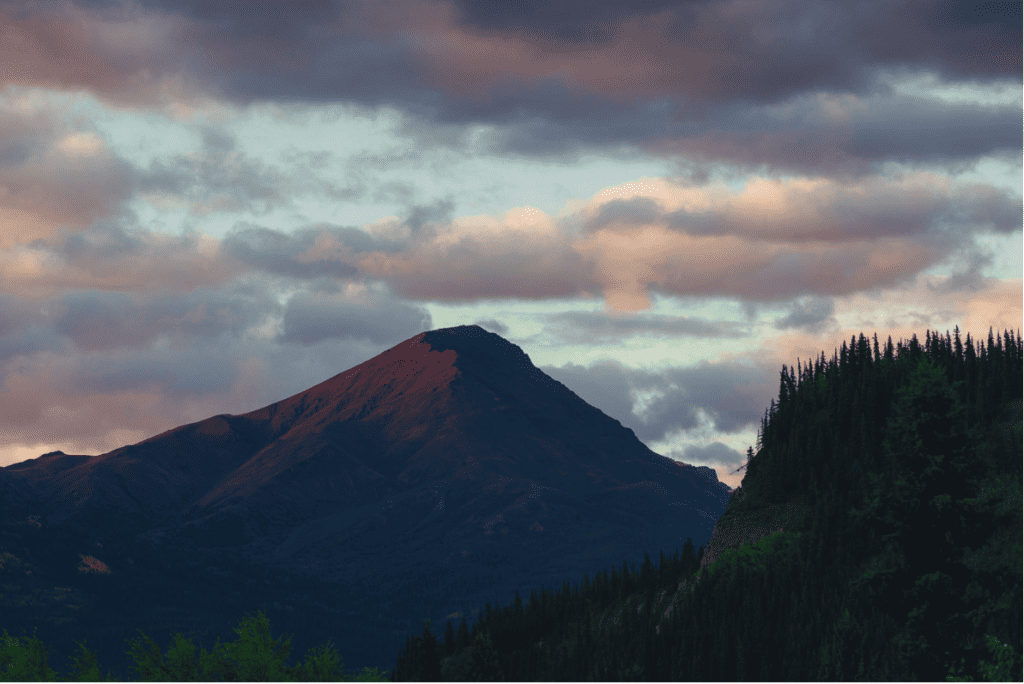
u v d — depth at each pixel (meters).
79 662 95.06
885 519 113.00
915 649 108.31
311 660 94.50
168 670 92.25
